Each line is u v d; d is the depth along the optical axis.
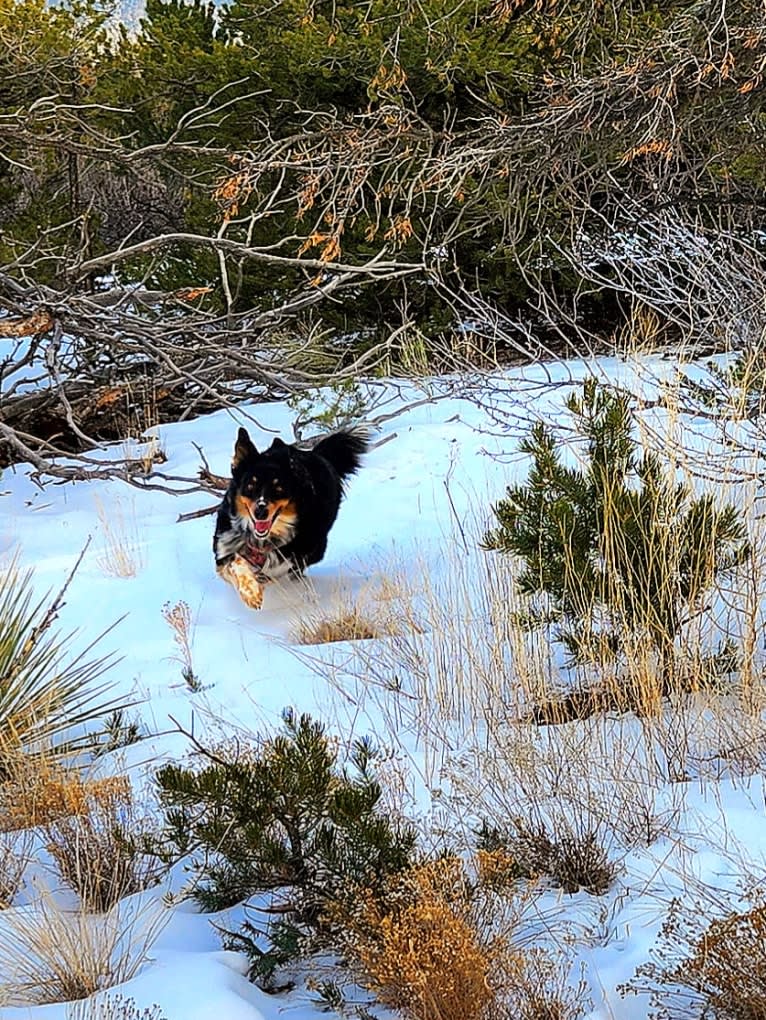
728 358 7.69
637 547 4.62
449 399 10.16
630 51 6.66
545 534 4.77
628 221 9.54
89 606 6.43
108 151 9.78
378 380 10.86
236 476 6.59
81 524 7.98
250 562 6.48
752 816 3.72
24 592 6.61
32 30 13.57
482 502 7.32
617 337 11.79
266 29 12.83
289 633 5.91
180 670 5.46
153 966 3.19
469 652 4.82
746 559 4.73
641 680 4.40
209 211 12.67
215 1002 2.96
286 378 10.09
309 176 6.90
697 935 3.09
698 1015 2.85
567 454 7.82
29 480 9.36
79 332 8.91
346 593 6.23
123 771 4.31
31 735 4.49
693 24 6.04
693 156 8.32
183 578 6.83
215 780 3.30
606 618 4.80
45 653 5.20
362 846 3.27
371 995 3.07
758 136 7.83
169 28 13.90
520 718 4.45
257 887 3.35
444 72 9.11
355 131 7.00
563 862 3.54
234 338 9.95
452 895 3.09
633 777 3.90
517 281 11.70
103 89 13.51
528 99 9.77
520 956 2.95
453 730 4.58
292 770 3.29
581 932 3.24
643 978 2.98
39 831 3.86
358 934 3.01
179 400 11.38
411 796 3.94
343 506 7.93
